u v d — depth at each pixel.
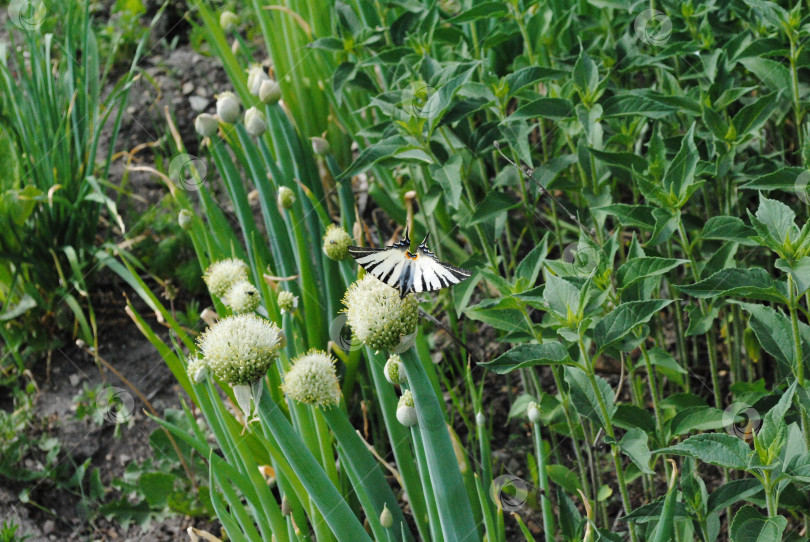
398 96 2.72
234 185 2.96
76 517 3.13
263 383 1.74
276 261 2.97
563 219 3.48
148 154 4.33
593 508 2.41
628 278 2.02
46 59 3.65
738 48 2.68
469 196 2.92
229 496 2.18
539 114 2.51
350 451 2.04
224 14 3.71
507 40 3.36
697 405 2.29
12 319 3.71
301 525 2.32
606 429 1.91
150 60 4.76
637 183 2.44
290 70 3.63
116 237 4.01
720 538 2.58
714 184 2.81
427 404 1.64
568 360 1.82
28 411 3.46
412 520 2.81
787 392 1.62
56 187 3.53
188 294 3.84
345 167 3.87
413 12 3.19
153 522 3.04
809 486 1.82
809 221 1.69
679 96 2.58
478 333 3.38
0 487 3.23
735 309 2.66
